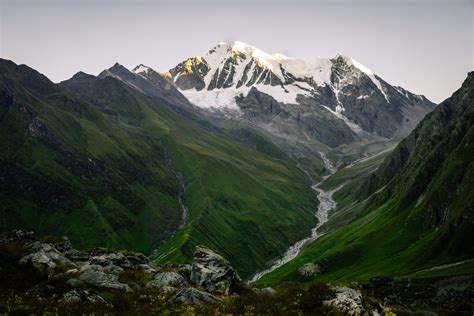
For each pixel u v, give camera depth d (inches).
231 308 1518.2
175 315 1451.8
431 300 3860.7
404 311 2130.9
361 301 1635.1
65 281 1717.5
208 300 1656.0
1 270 1718.8
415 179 7824.8
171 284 1918.1
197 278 2009.1
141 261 2529.5
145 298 1668.3
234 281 1993.1
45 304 1440.7
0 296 1482.5
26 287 1637.6
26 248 2110.0
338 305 1551.4
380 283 4416.8
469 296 3796.8
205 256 2106.3
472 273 4111.7
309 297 1609.3
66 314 1373.0
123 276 2059.5
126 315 1417.3
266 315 1461.6
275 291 1934.1
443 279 4151.1
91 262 2358.5
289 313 1472.7
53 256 2194.9
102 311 1432.1
